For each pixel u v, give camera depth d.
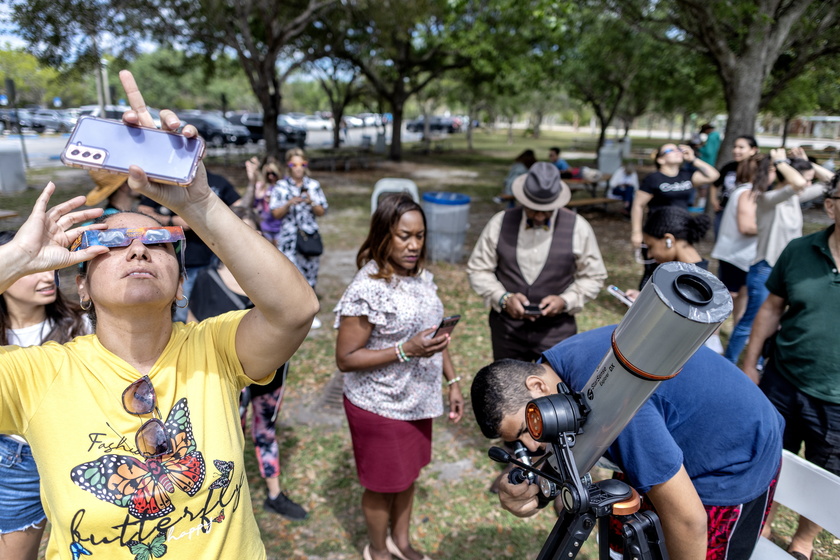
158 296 1.16
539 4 9.07
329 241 9.45
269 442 3.00
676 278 1.10
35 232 1.03
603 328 1.75
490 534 2.96
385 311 2.32
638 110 27.84
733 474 1.59
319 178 17.77
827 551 2.19
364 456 2.45
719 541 1.67
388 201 2.35
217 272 2.65
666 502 1.43
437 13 16.86
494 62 18.08
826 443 2.29
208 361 1.32
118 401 1.19
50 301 2.01
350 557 2.80
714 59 9.47
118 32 12.48
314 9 14.92
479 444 3.76
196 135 1.07
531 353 3.27
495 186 16.97
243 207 3.11
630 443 1.44
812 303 2.26
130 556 1.18
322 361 4.97
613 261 8.49
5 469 1.75
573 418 1.29
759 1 8.73
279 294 1.19
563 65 20.31
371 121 52.44
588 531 1.33
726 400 1.56
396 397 2.38
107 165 1.02
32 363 1.17
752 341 2.58
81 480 1.15
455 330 5.62
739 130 9.20
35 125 24.62
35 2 10.84
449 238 8.04
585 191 15.17
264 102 15.74
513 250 3.19
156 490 1.18
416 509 3.13
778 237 3.96
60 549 1.18
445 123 49.06
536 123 48.69
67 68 12.74
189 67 18.38
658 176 5.70
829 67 12.09
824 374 2.24
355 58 21.17
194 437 1.24
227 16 14.57
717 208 6.23
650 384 1.17
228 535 1.28
